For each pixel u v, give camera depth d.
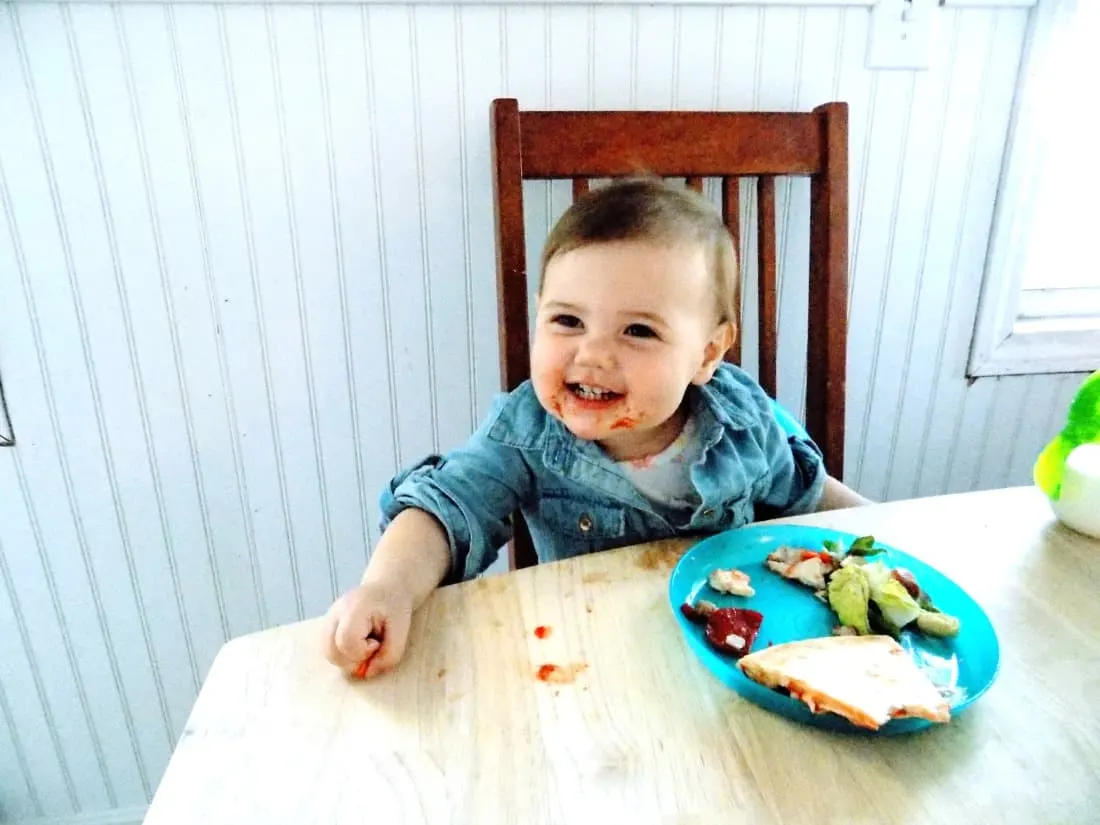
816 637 0.55
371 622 0.51
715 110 0.93
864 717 0.42
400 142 0.89
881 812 0.40
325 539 1.08
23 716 1.12
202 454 1.00
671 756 0.43
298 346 0.96
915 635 0.54
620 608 0.56
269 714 0.45
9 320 0.90
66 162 0.84
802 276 1.03
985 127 0.98
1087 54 1.01
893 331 1.08
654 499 0.81
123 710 1.14
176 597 1.08
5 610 1.04
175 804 0.39
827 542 0.62
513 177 0.82
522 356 0.86
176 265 0.90
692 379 0.74
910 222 1.02
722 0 0.87
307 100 0.86
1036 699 0.47
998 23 0.93
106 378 0.94
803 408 1.10
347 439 1.02
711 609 0.55
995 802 0.40
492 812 0.39
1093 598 0.58
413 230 0.93
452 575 0.69
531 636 0.53
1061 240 1.11
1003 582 0.60
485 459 0.76
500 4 0.85
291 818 0.39
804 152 0.89
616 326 0.64
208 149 0.86
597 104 0.91
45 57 0.80
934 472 1.19
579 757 0.43
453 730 0.44
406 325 0.98
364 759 0.42
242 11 0.82
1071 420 0.67
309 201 0.90
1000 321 1.09
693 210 0.68
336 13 0.83
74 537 1.02
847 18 0.91
